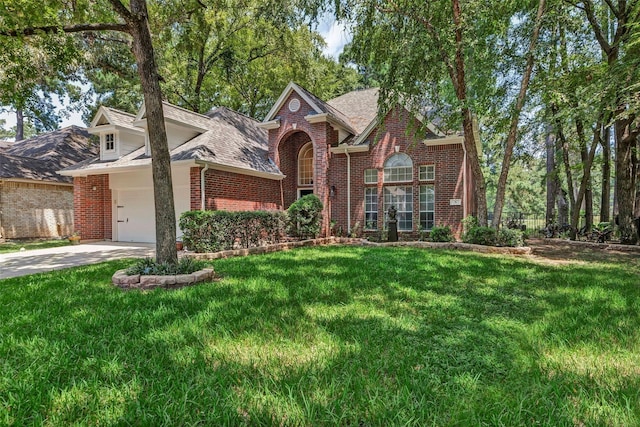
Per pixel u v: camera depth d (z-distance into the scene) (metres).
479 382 2.39
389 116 13.97
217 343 3.06
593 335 3.25
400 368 2.57
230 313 3.87
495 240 10.34
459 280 5.74
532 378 2.44
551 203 18.31
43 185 17.16
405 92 10.75
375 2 9.96
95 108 21.33
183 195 12.26
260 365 2.62
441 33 10.11
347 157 14.69
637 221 11.14
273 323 3.57
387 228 14.06
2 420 1.96
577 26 9.73
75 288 5.30
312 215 12.35
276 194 14.97
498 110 11.68
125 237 14.21
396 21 10.34
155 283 5.34
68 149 19.75
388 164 14.17
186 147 12.24
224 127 14.75
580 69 10.90
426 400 2.14
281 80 21.48
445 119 11.59
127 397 2.18
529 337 3.20
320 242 12.47
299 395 2.20
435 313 3.94
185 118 12.98
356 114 17.45
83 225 13.80
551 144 17.28
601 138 15.80
